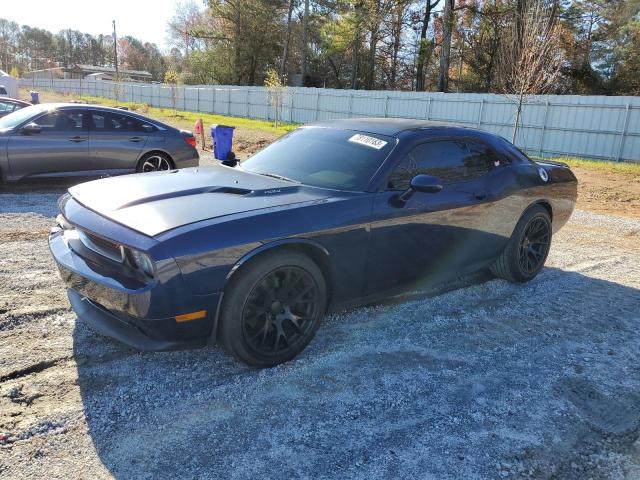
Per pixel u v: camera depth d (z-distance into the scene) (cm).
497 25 3700
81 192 370
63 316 390
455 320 426
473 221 440
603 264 611
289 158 427
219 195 349
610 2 3906
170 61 7894
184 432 272
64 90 6688
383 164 387
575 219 895
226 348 319
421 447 270
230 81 5900
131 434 268
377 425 286
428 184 368
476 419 295
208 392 307
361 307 439
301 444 267
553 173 536
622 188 1304
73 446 257
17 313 387
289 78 5641
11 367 318
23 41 13938
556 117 2100
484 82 4222
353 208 356
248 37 5600
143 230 297
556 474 256
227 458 254
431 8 3753
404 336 392
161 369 329
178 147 928
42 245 557
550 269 580
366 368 343
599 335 413
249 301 314
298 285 337
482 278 531
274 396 307
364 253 366
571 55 3531
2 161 778
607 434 289
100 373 320
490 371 348
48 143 805
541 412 305
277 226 319
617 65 3716
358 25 3878
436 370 346
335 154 411
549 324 429
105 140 852
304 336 345
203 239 294
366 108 2875
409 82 5178
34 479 234
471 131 469
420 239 401
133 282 293
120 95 5284
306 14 5122
